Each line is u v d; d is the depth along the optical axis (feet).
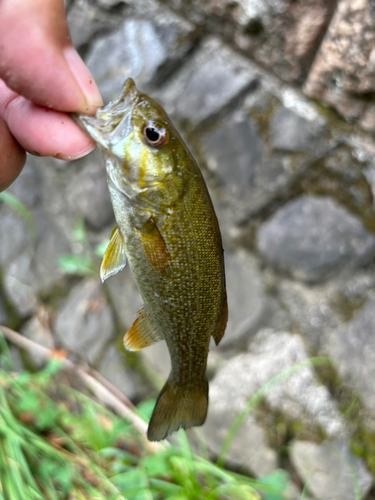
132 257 0.30
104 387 0.68
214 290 0.30
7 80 0.29
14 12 0.27
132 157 0.29
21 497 0.53
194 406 0.33
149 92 0.70
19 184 0.80
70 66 0.29
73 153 0.31
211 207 0.29
